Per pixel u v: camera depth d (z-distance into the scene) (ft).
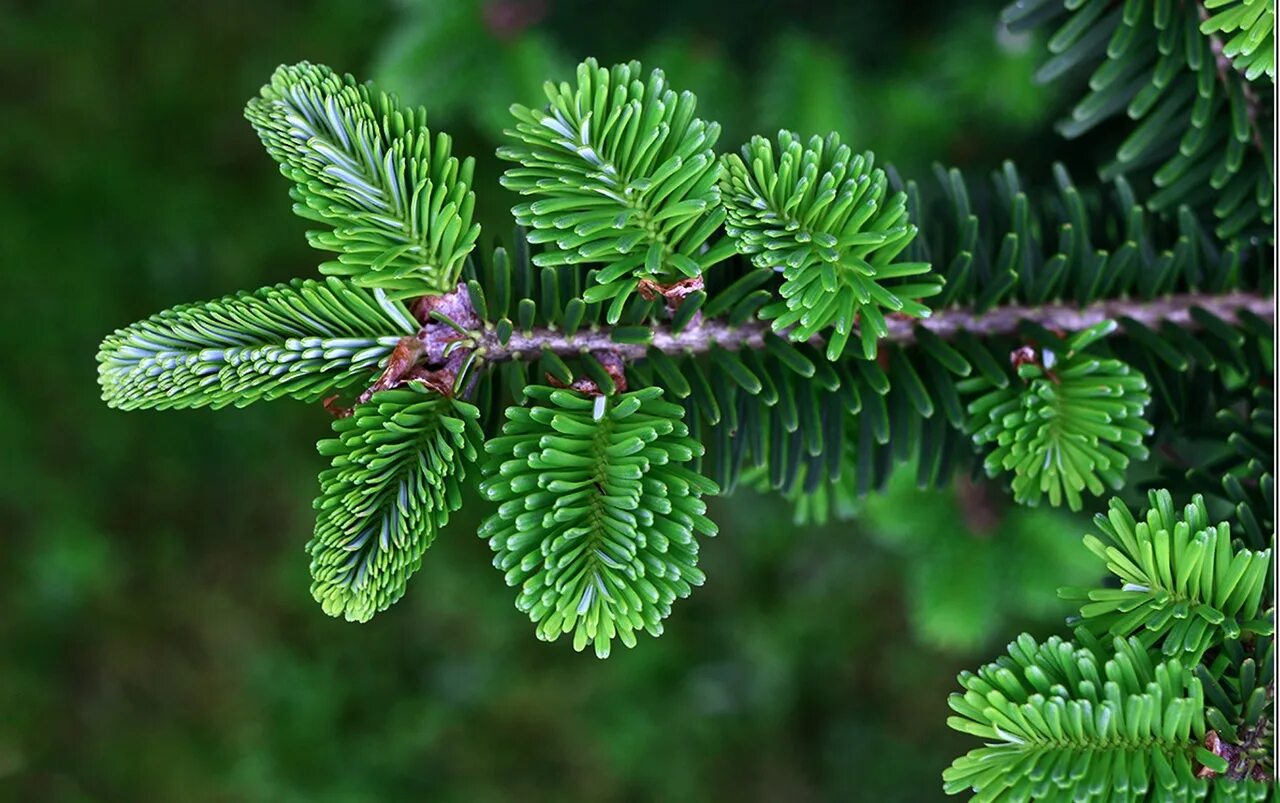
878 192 1.51
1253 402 1.67
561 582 1.47
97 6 4.33
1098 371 1.61
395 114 1.51
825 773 4.08
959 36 2.28
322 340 1.51
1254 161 1.67
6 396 4.25
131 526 4.51
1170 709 1.46
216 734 4.40
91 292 4.27
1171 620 1.50
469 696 4.22
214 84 4.32
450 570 4.19
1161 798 1.46
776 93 2.35
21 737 4.41
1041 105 2.16
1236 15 1.51
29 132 4.28
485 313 1.55
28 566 4.37
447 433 1.52
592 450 1.51
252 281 4.29
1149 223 1.73
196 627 4.51
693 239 1.52
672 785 4.09
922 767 3.98
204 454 4.45
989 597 2.08
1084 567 2.04
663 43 2.42
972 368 1.66
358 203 1.51
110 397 1.51
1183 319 1.69
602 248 1.51
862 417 1.65
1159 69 1.64
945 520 2.11
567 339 1.58
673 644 4.10
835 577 3.73
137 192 4.29
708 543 3.98
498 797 4.14
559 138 1.49
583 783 4.19
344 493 1.50
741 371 1.58
